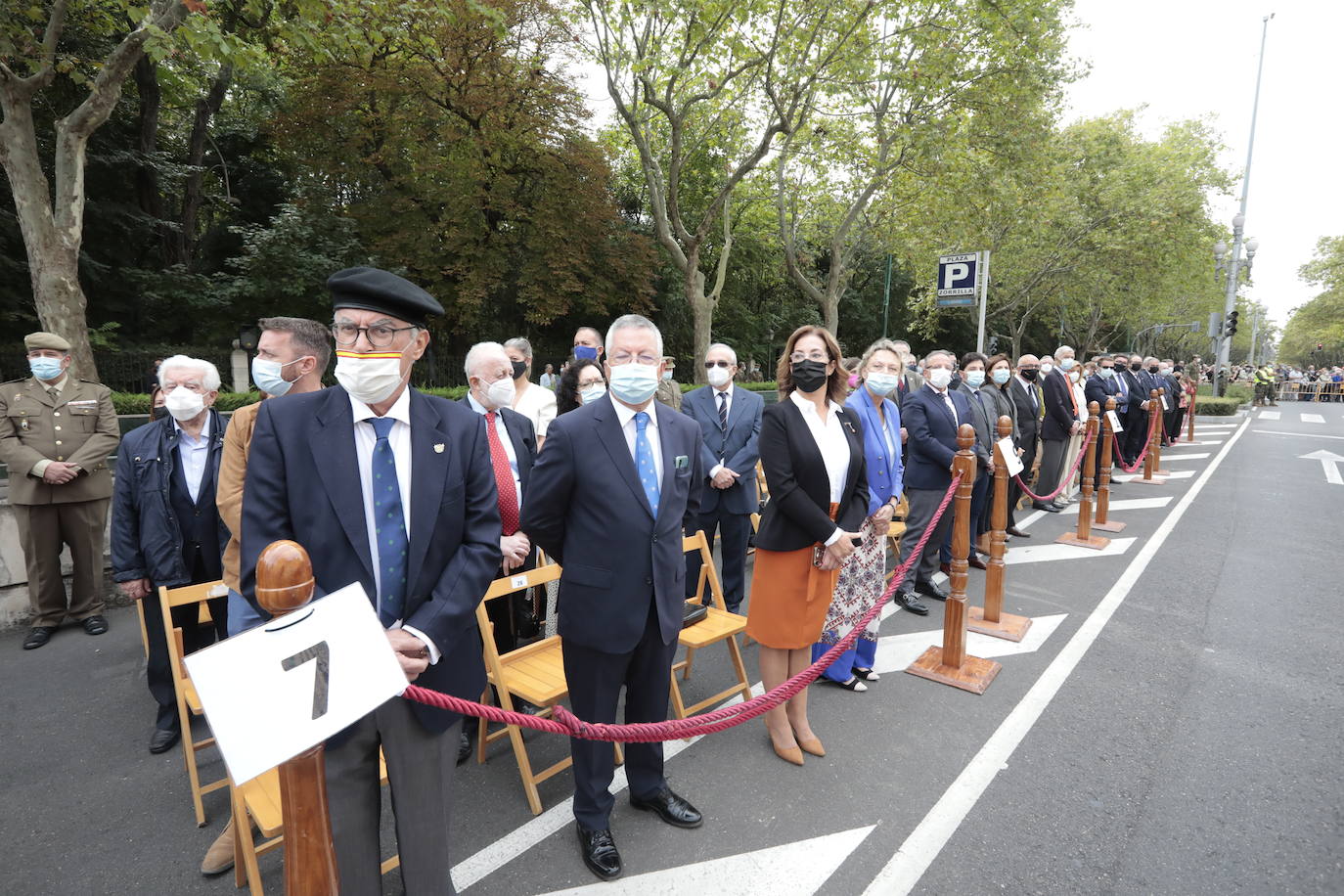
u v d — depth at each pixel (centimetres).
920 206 1641
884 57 1255
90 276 1535
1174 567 629
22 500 450
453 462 192
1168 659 436
